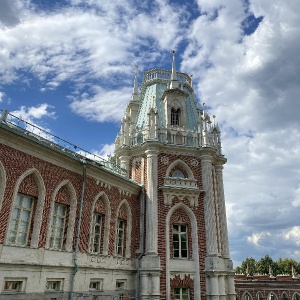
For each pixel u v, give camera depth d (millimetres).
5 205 17438
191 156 31266
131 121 33625
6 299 16391
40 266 18641
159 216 28125
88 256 22406
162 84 37250
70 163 22219
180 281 26688
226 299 28156
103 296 22531
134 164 31188
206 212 29109
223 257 30062
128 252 26719
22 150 18891
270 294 68438
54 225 20891
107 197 25359
